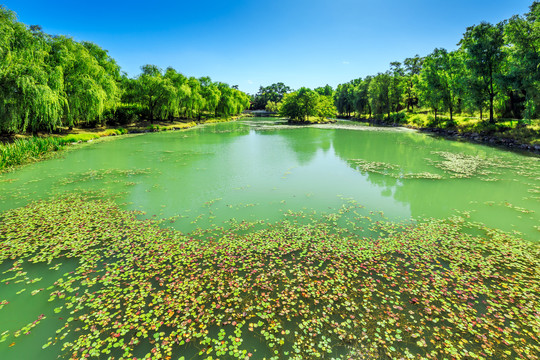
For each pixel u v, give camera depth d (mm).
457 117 40344
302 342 4312
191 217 9461
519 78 23266
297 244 7492
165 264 6527
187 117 61594
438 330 4504
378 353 4094
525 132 23797
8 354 4129
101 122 37094
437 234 7961
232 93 79875
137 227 8609
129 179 14242
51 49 25219
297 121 62219
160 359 4008
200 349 4184
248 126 52688
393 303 5145
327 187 12789
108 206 10398
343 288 5590
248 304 5164
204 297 5367
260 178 14477
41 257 6812
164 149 24188
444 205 10336
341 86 93625
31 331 4559
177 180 14094
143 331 4527
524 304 5055
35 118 21969
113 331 4543
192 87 55688
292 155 21344
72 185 13109
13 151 17297
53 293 5477
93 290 5586
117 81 41656
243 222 9016
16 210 9859
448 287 5578
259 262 6605
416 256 6789
